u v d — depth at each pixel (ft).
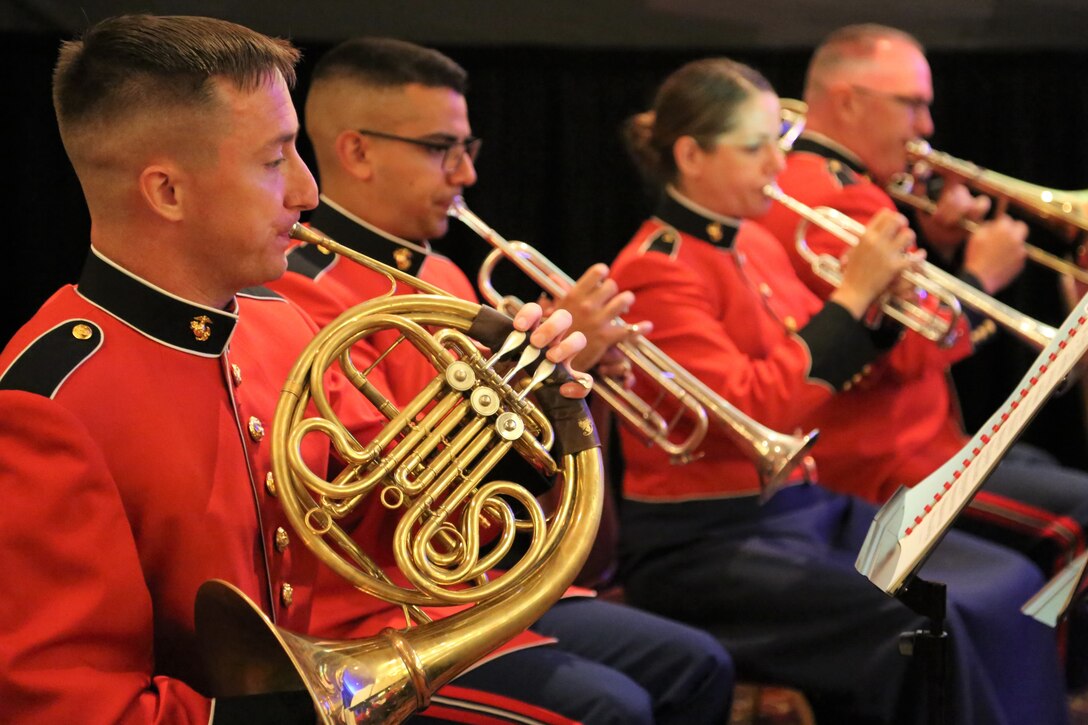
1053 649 7.26
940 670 4.99
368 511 4.97
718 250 7.47
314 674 3.56
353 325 4.11
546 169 11.69
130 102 3.93
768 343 7.48
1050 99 12.28
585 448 4.31
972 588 7.02
